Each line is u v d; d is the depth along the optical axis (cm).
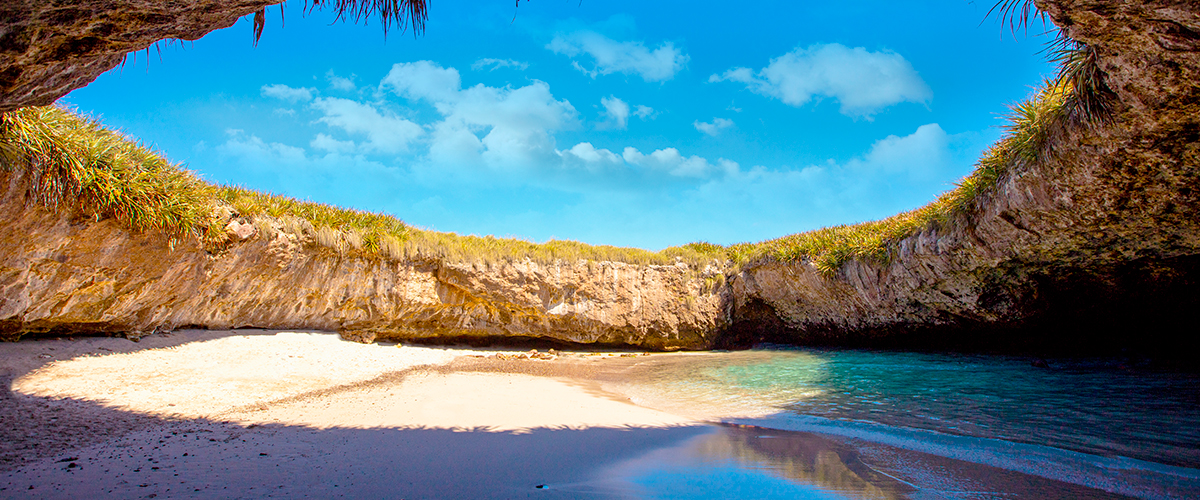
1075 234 798
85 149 705
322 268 1153
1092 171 662
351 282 1212
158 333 898
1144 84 485
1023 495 352
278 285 1078
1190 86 467
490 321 1480
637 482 380
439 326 1407
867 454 471
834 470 418
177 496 302
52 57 290
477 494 337
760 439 539
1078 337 1012
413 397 741
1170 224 714
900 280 1196
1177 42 403
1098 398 668
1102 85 530
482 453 447
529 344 1574
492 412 650
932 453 471
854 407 710
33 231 662
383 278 1271
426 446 464
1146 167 613
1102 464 418
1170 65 443
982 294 1063
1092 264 877
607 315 1585
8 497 292
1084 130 618
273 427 521
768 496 352
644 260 1680
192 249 884
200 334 962
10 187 613
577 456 452
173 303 904
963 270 1038
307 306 1159
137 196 775
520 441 501
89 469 353
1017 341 1104
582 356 1467
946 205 1036
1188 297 838
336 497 316
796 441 529
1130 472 398
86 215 717
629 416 664
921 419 616
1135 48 438
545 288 1518
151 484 323
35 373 639
